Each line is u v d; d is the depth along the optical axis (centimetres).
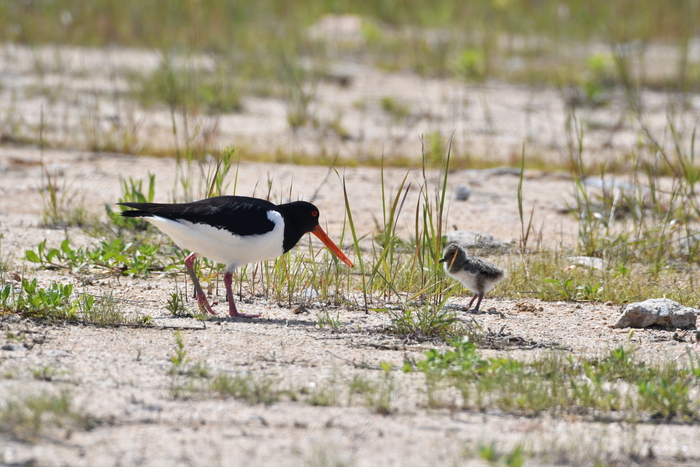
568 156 1991
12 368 732
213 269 1169
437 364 784
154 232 1362
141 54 2950
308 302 1048
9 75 2509
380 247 1309
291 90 2422
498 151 2041
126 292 1059
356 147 2033
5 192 1579
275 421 657
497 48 3161
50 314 904
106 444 600
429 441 632
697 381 786
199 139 1962
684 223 1475
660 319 983
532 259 1269
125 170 1748
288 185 1683
